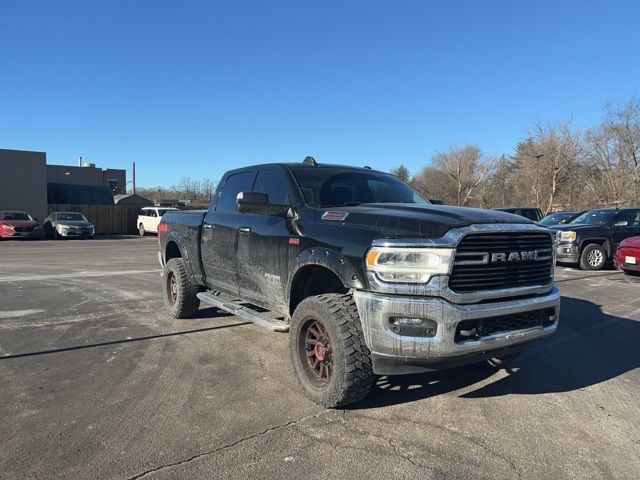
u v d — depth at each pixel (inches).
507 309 150.3
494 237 151.4
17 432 145.4
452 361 146.9
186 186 2883.9
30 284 414.6
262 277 205.0
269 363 208.4
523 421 155.8
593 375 198.7
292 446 138.3
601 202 1657.2
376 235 152.9
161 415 157.2
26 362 208.1
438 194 3051.2
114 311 307.0
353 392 155.9
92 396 172.2
